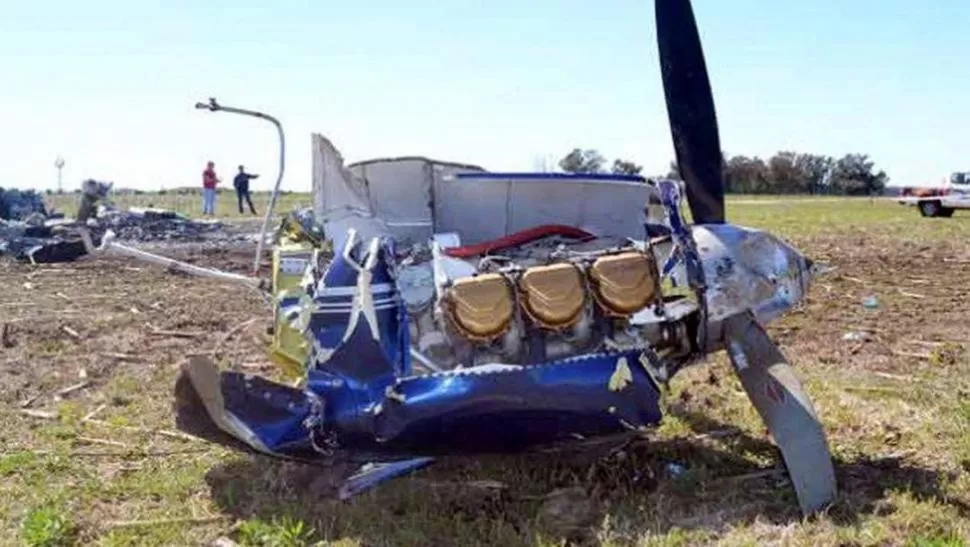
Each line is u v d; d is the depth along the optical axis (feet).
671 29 18.61
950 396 21.72
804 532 14.26
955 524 14.42
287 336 17.69
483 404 15.15
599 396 15.46
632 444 18.07
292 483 16.87
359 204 19.35
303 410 15.48
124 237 64.03
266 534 14.66
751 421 20.13
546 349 16.49
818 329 30.71
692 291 17.20
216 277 19.56
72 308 36.17
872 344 28.19
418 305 16.51
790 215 101.76
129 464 18.17
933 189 101.40
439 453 16.06
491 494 16.33
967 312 33.73
